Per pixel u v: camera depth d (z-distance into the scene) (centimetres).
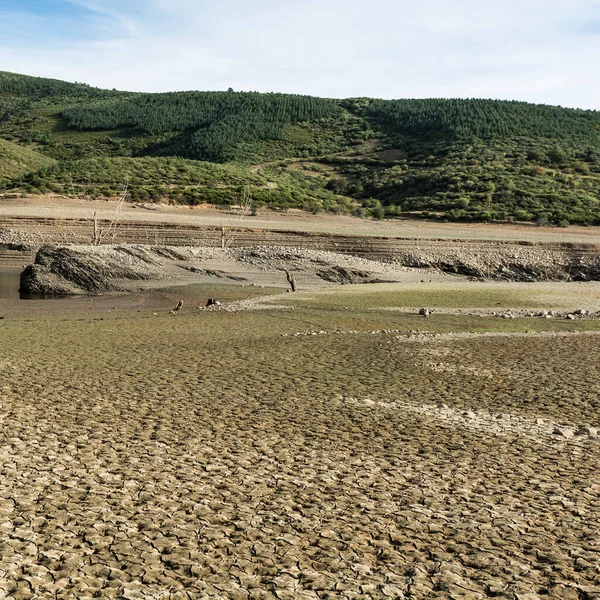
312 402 1172
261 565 579
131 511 683
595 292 3488
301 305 2836
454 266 4781
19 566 563
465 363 1555
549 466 858
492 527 669
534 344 1830
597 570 582
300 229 5956
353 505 716
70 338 1903
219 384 1302
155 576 554
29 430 951
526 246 5381
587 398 1231
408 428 1021
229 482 775
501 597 535
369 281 4181
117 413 1067
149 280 3753
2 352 1616
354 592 538
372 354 1656
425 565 587
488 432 1009
